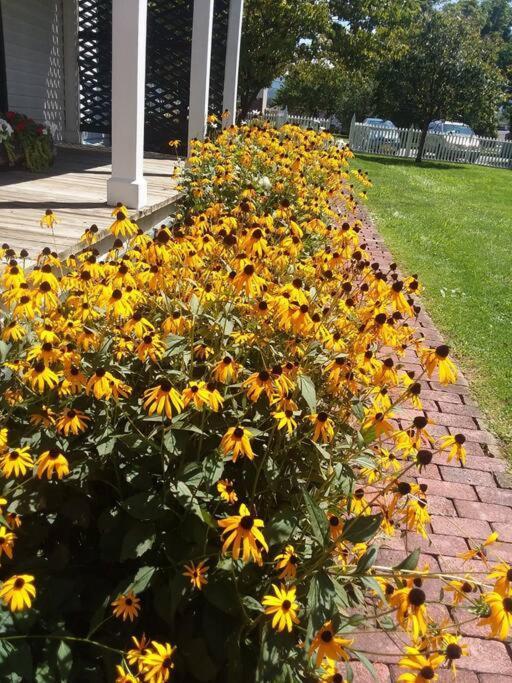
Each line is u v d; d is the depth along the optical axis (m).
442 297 5.42
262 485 1.90
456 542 2.44
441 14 19.30
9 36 6.66
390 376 2.02
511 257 7.34
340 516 1.88
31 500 1.63
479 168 19.48
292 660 1.43
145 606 1.75
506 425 3.37
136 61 4.29
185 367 1.95
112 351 1.98
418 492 2.08
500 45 20.84
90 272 2.23
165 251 2.23
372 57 16.38
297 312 2.00
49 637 1.45
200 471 1.65
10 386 1.85
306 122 21.08
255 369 2.17
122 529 1.71
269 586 1.54
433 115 19.44
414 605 1.29
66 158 7.05
